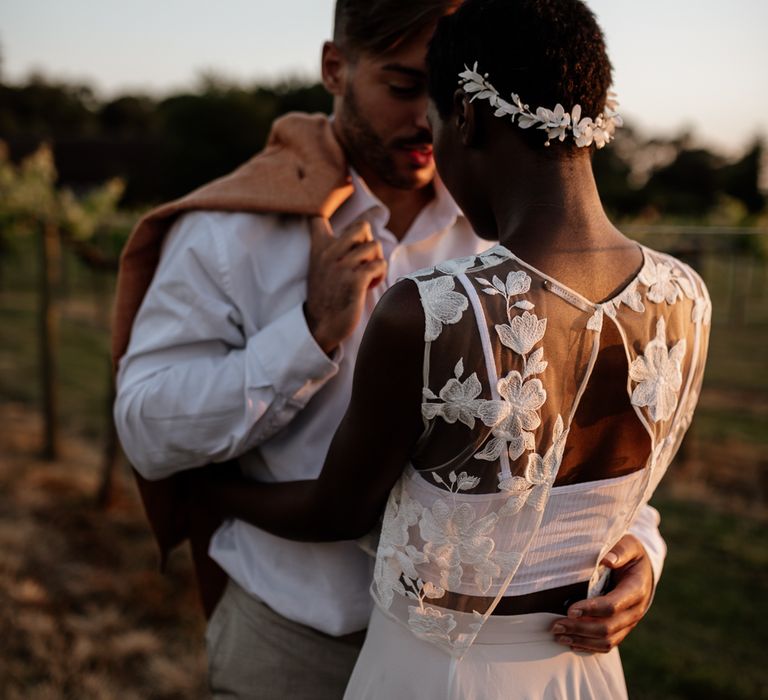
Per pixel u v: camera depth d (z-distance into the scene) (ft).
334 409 4.52
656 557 4.08
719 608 11.33
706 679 9.62
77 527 13.65
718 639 10.56
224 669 4.86
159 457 4.43
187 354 4.53
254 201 4.55
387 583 3.47
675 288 3.40
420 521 3.27
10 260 34.63
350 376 4.53
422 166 4.74
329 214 4.65
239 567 4.73
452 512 3.15
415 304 2.99
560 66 3.05
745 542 13.57
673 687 9.55
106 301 37.17
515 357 2.96
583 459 3.29
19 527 13.25
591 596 3.67
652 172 86.17
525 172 3.16
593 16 3.22
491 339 2.94
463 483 3.11
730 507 15.17
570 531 3.39
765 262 25.73
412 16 4.28
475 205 3.42
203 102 81.15
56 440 17.21
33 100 177.78
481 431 2.99
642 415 3.26
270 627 4.66
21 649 10.05
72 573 12.10
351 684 3.78
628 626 3.71
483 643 3.43
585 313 3.09
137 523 13.96
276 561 4.61
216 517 5.21
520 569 3.35
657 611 11.26
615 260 3.25
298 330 4.16
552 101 3.08
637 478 3.45
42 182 16.98
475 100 3.17
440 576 3.27
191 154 81.35
